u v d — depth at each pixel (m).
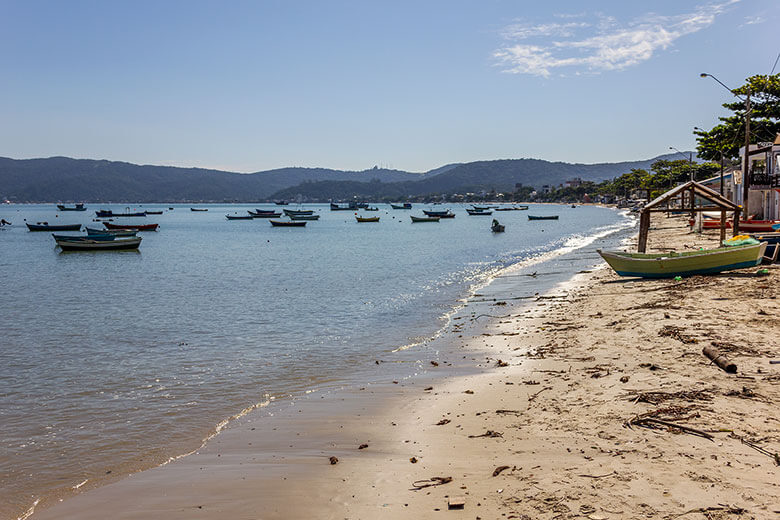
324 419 10.35
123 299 28.12
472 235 85.50
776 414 8.16
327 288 30.64
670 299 18.45
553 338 15.48
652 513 5.79
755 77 57.47
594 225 105.69
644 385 10.09
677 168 147.12
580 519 5.79
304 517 6.55
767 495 5.95
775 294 17.30
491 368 13.14
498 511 6.16
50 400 12.20
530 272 34.00
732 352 11.52
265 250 63.00
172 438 9.85
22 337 19.11
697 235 47.62
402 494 6.89
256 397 12.15
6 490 7.96
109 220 173.88
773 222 36.50
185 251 62.91
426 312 22.22
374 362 14.84
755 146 56.31
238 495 7.31
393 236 88.38
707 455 7.02
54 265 48.34
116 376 14.08
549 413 9.33
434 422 9.61
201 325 20.92
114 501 7.43
